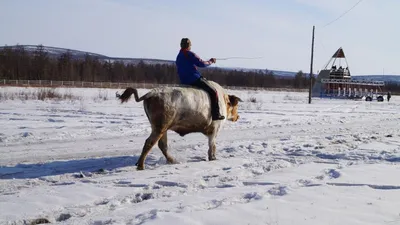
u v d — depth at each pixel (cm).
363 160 1031
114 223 545
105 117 2136
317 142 1356
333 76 6631
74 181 806
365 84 6788
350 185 746
